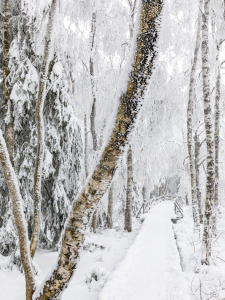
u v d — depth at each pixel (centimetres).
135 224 1390
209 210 616
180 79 1346
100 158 177
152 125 1246
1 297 518
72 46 880
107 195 1312
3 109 703
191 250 761
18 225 259
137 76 149
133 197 1752
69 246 197
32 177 740
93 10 989
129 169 1223
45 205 820
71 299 493
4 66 470
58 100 784
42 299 214
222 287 484
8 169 252
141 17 140
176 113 1245
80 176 893
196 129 1402
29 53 752
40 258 773
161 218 1462
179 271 568
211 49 931
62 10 661
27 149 731
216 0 852
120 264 625
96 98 1091
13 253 651
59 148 785
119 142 167
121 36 1080
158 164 1513
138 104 156
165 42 1100
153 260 661
